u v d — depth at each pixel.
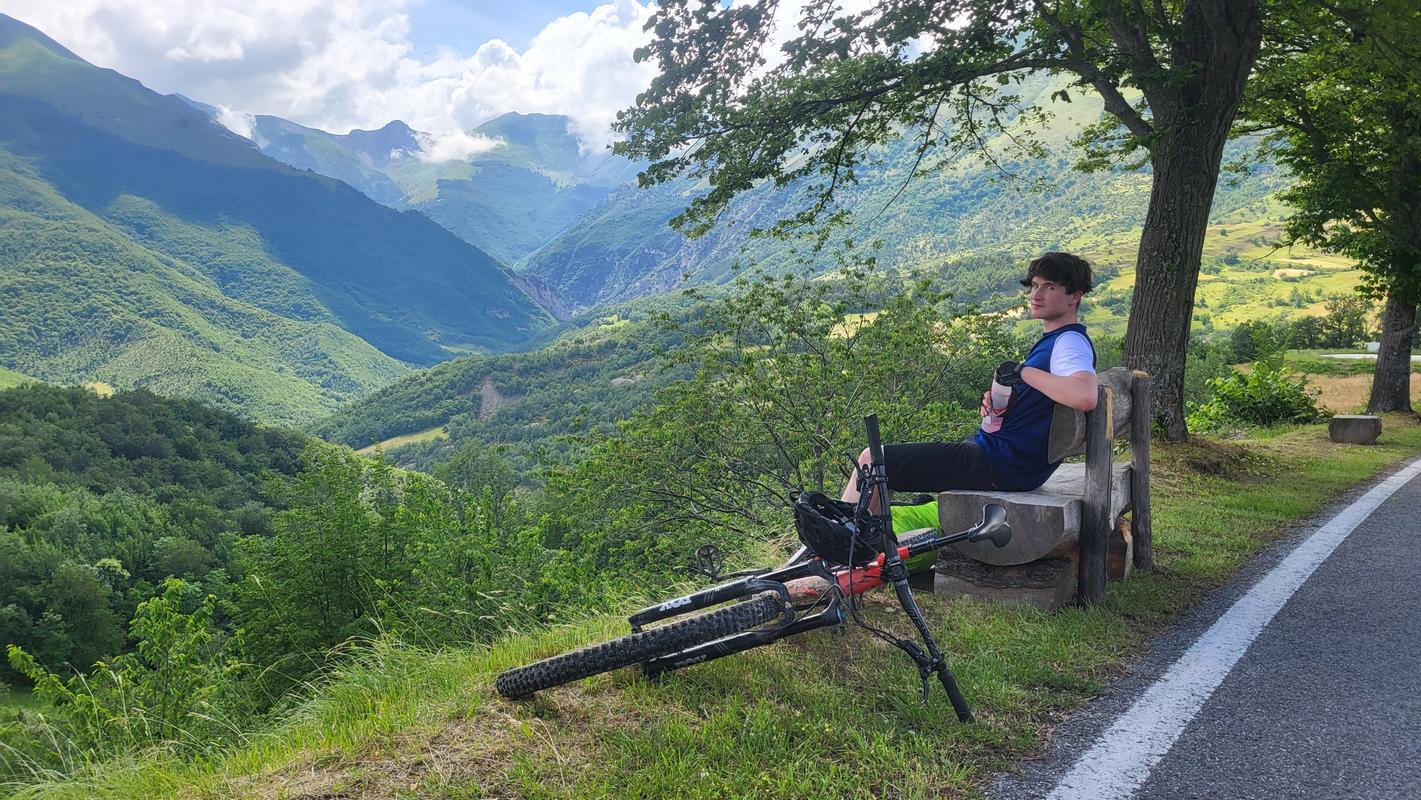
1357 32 12.90
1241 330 60.72
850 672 3.77
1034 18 12.80
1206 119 11.37
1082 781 2.85
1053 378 4.09
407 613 10.04
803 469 12.34
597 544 13.34
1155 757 3.04
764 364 12.96
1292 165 20.03
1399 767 2.94
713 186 12.98
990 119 14.52
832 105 12.56
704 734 3.04
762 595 3.25
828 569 3.40
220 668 11.32
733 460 13.50
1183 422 12.01
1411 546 6.84
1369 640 4.40
